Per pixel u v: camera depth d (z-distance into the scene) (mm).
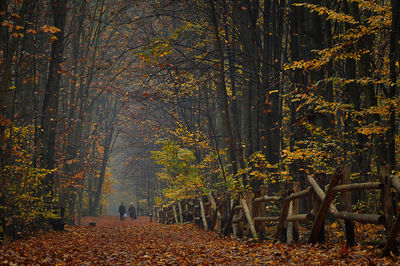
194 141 23156
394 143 12664
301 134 14945
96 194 52625
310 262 7500
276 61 19844
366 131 12172
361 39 12750
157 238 15609
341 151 14438
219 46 17844
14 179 14859
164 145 21734
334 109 12992
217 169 21578
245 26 20016
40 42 22875
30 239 14594
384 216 7113
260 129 18984
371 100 13242
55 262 9289
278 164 15422
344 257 7566
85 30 35844
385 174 7195
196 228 20312
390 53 12359
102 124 52125
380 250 7621
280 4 20234
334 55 13000
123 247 12344
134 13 34094
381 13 14023
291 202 10977
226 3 20703
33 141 18719
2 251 10742
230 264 8234
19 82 19656
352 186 7902
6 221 14023
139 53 16547
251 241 12258
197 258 9383
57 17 20047
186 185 22469
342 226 9031
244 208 13312
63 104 33062
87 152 47469
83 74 32312
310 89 14148
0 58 14516
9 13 14008
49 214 16547
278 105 19250
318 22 16688
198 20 20891
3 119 12844
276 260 8125
